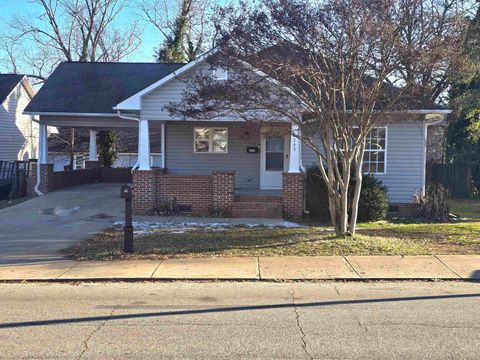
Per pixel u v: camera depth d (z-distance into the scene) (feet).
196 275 27.81
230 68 33.81
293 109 35.94
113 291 24.91
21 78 102.68
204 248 34.42
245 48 31.63
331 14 29.96
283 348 16.84
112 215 49.80
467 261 30.91
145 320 20.03
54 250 34.32
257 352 16.49
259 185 62.59
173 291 24.88
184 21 108.17
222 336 18.07
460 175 81.51
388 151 58.08
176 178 52.06
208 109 34.68
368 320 19.98
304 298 23.50
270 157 62.34
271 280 27.09
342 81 32.30
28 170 70.18
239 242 36.32
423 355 16.17
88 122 64.49
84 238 38.47
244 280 27.17
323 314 20.85
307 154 57.47
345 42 30.53
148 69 73.36
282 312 21.15
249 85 32.96
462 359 15.83
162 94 51.85
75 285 26.27
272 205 50.37
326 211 49.57
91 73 72.23
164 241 36.78
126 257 32.09
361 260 31.14
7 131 98.73
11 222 45.93
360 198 49.24
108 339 17.79
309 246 34.55
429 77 34.71
